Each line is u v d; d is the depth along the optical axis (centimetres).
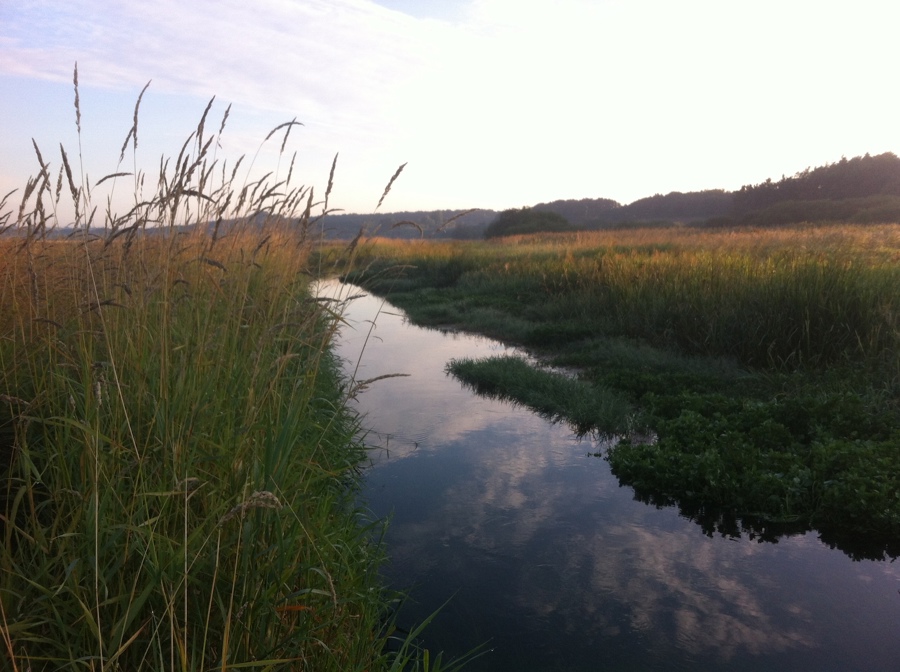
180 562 211
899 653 307
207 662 210
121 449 237
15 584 211
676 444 547
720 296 927
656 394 721
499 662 301
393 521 444
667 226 5094
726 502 466
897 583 370
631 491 499
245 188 371
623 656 305
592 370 843
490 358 921
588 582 370
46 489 267
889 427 542
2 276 326
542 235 3822
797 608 346
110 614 212
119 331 294
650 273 1177
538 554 402
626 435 614
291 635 225
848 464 474
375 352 1083
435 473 533
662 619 336
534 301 1447
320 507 324
